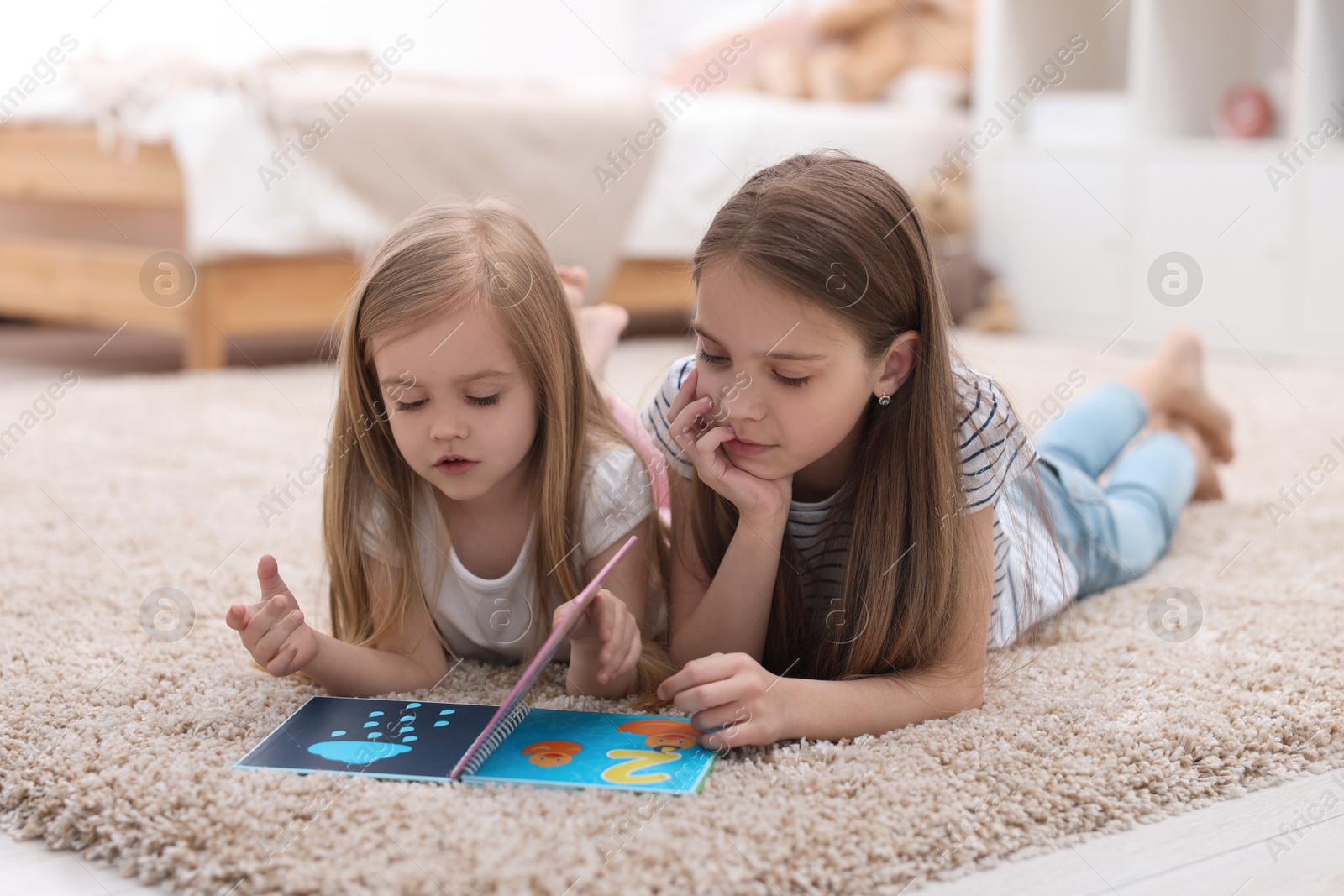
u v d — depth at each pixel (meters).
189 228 2.39
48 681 0.95
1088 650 1.04
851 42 3.81
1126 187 3.23
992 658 1.02
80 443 1.84
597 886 0.64
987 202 3.53
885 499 0.90
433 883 0.64
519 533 0.96
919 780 0.77
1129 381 1.50
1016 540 1.05
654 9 4.38
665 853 0.67
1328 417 2.13
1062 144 3.36
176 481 1.62
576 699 0.92
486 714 0.88
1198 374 1.51
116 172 2.57
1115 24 3.59
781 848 0.68
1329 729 0.89
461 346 0.85
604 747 0.81
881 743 0.82
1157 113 3.22
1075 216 3.34
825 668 0.95
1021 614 1.05
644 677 0.94
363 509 0.95
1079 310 3.35
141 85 2.47
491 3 3.91
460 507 0.96
